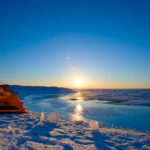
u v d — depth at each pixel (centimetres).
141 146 404
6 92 884
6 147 352
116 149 382
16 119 697
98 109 1853
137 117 1348
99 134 523
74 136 483
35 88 13400
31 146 365
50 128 569
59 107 2009
